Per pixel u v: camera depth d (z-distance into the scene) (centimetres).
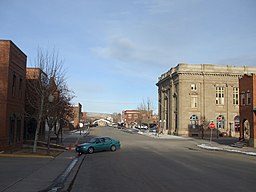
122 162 2084
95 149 2864
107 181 1327
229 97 7000
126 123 16675
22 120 2906
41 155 2312
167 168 1755
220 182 1284
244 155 2791
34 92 3083
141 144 4159
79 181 1337
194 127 6844
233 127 6981
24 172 1498
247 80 3872
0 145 2322
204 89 6919
